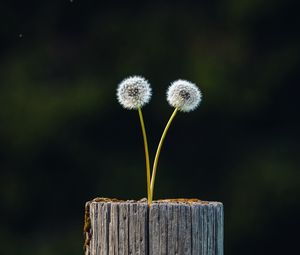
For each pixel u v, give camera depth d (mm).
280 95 22641
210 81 22375
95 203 6238
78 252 21828
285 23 22969
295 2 22906
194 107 7086
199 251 6113
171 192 21906
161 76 22594
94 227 6238
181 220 6078
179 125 22094
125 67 22609
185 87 7047
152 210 6090
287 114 22609
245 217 21641
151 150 22062
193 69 22578
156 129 22125
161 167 21984
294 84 22750
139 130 22062
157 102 22172
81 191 22016
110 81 22484
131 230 6105
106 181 21953
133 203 6148
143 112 22078
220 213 6238
